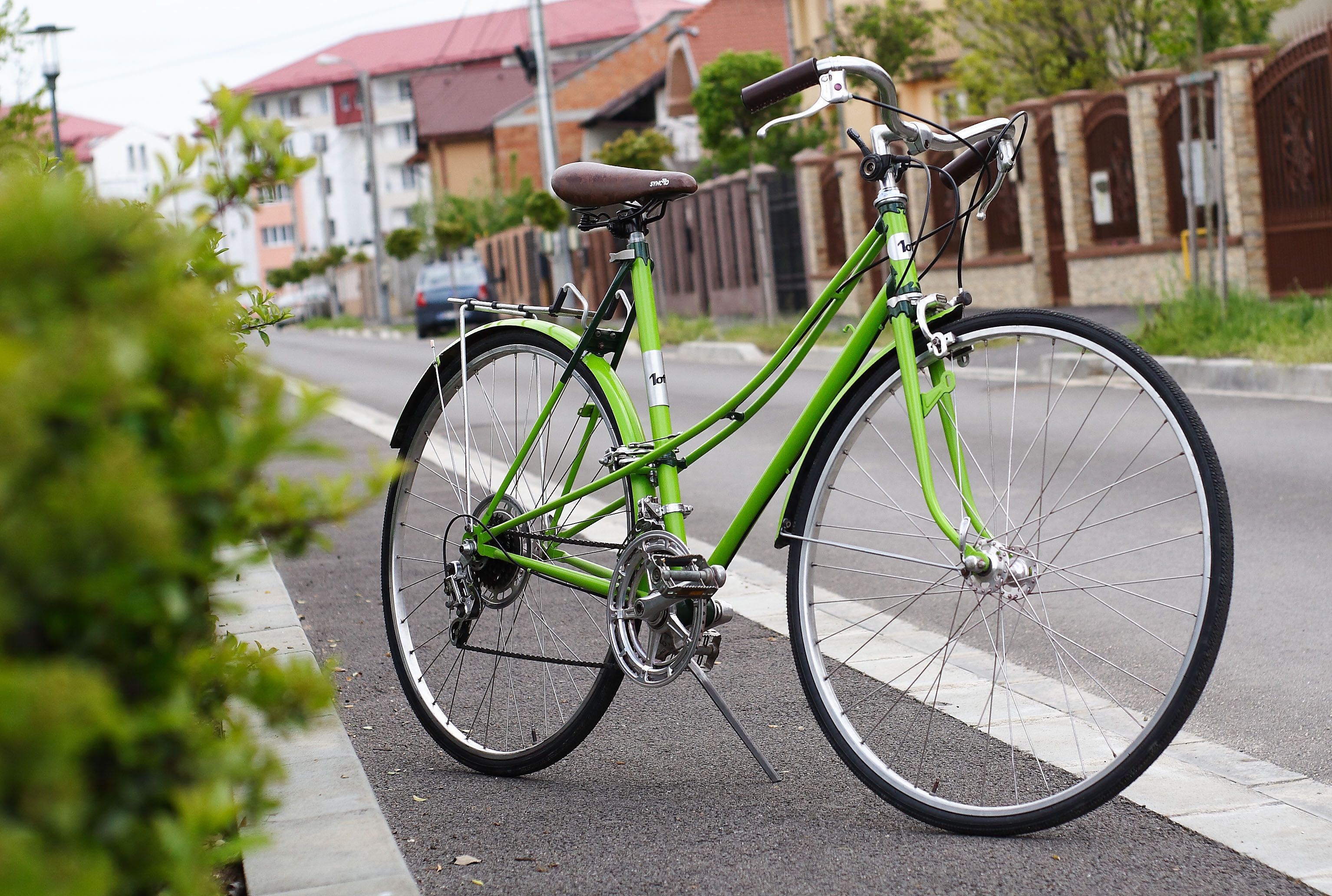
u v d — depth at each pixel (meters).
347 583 5.77
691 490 7.65
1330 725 3.51
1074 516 3.42
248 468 1.18
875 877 2.52
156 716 1.14
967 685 3.72
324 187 73.12
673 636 2.99
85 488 1.00
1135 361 2.60
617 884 2.56
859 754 2.85
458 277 32.16
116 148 86.94
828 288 2.99
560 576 3.26
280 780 1.29
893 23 28.81
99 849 1.10
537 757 3.21
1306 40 14.27
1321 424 8.25
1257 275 15.22
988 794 2.83
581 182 3.19
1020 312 2.72
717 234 26.83
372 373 19.70
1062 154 18.44
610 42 89.69
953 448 2.79
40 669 0.95
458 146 74.62
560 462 3.35
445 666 3.56
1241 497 6.49
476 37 97.31
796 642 2.94
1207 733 3.49
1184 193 17.06
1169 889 2.42
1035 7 22.56
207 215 1.46
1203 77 12.40
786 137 29.30
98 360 1.02
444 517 3.59
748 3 45.47
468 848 2.79
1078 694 3.62
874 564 5.61
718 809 2.95
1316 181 14.44
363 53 99.38
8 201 1.08
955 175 2.90
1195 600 4.68
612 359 3.38
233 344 1.52
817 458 2.93
